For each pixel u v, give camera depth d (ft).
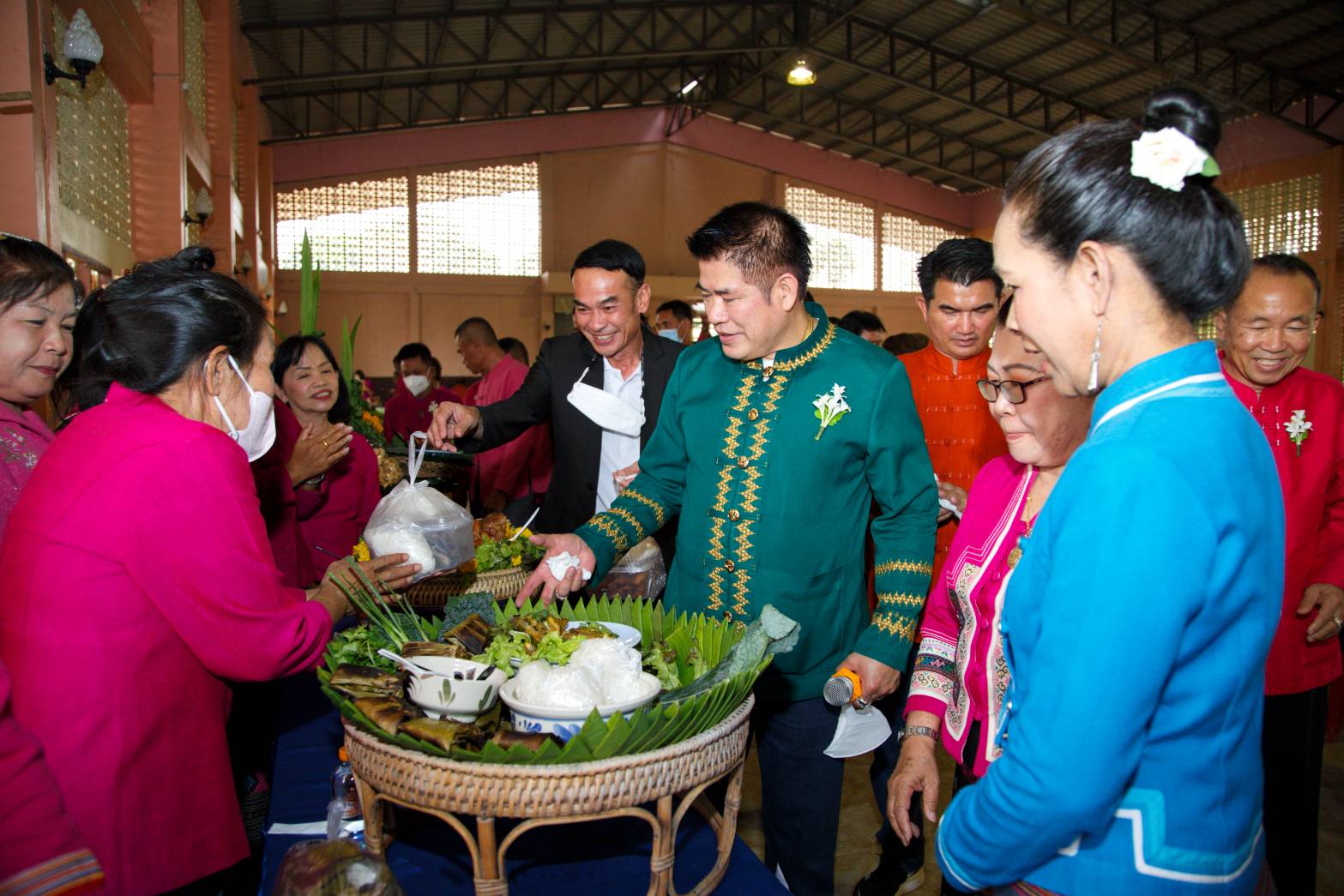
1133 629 2.38
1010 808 2.54
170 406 3.91
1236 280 2.56
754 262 5.09
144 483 3.52
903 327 60.39
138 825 3.59
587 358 8.29
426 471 8.06
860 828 8.96
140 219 21.66
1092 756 2.39
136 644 3.56
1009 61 42.80
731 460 5.49
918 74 46.65
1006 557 3.74
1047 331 2.73
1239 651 2.56
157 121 21.76
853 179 58.85
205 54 29.81
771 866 5.82
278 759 5.09
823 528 5.39
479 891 3.31
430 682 3.73
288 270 50.21
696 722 3.51
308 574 7.55
